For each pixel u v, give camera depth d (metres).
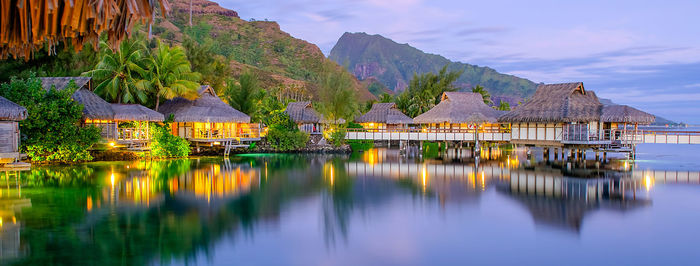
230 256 13.08
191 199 20.53
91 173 26.95
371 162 38.12
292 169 32.59
